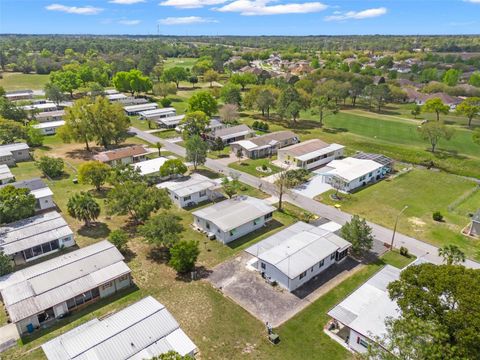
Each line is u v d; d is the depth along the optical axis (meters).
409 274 28.98
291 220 55.84
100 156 77.31
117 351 29.06
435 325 24.72
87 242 49.06
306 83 144.00
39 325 34.91
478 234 51.06
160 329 31.45
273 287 40.66
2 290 36.19
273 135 90.81
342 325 35.25
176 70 174.25
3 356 31.55
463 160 80.94
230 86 136.88
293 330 34.62
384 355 24.11
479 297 23.92
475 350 23.19
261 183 69.19
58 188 65.88
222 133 95.06
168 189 61.06
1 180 65.19
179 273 42.97
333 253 44.22
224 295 39.38
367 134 102.19
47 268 39.56
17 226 48.53
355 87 141.38
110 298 38.84
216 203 57.97
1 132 86.56
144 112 118.38
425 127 85.69
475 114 107.94
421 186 68.56
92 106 85.56
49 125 101.94
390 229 53.22
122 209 48.78
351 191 66.19
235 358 31.53
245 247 48.53
